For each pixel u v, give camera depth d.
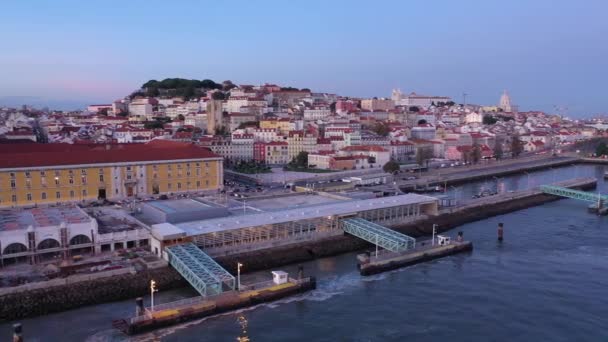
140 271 118.56
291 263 137.50
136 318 95.94
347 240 151.50
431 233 171.00
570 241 159.62
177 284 118.00
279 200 186.25
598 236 165.50
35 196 177.38
